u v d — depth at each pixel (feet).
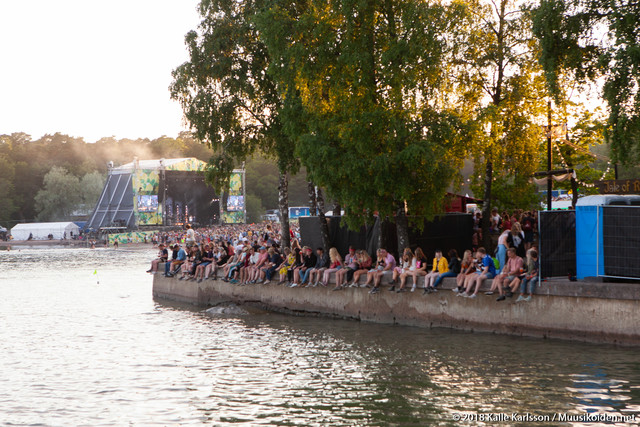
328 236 100.94
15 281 175.22
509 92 93.81
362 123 81.25
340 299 86.53
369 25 84.84
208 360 64.34
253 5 114.93
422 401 47.39
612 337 60.85
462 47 89.92
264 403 48.49
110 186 445.78
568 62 70.59
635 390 47.37
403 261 79.92
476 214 110.32
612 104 66.13
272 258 97.60
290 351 67.41
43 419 45.78
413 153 77.51
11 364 64.64
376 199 84.07
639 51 62.80
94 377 58.34
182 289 116.47
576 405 44.60
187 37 118.73
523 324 67.36
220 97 119.24
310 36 88.48
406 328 77.20
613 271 62.90
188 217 428.15
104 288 149.89
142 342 75.82
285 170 116.88
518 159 99.25
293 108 92.22
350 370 57.88
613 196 65.51
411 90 82.12
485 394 48.26
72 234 443.73
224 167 120.88
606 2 67.97
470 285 71.72
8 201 559.79
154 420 45.09
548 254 66.08
